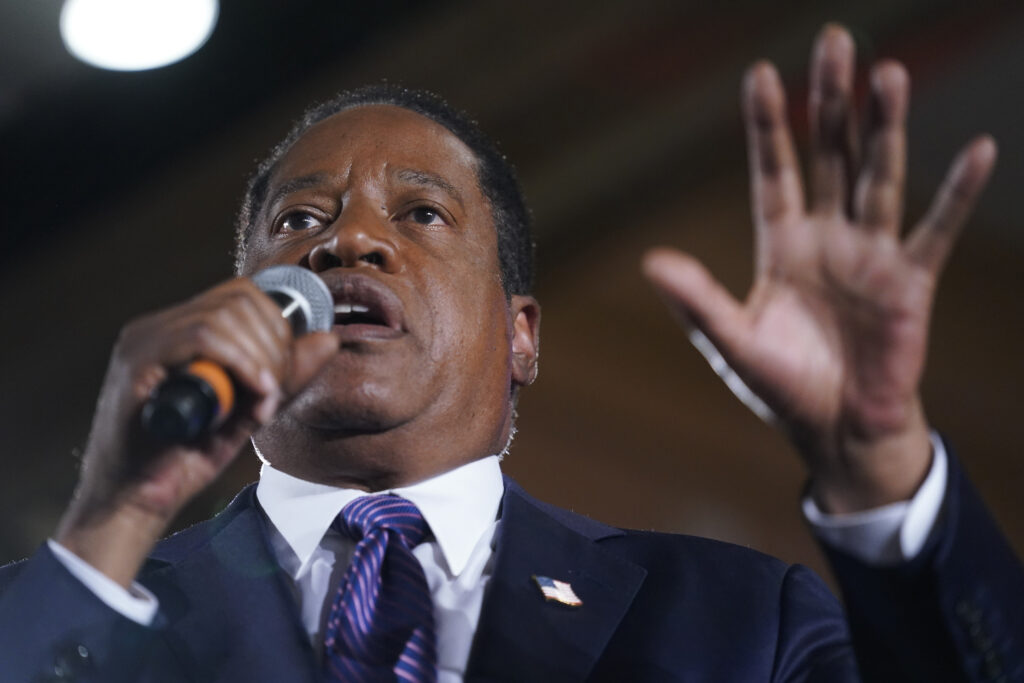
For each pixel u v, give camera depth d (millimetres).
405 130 2504
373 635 1890
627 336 7500
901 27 6359
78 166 5848
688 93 6430
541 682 1923
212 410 1529
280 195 2449
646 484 7395
